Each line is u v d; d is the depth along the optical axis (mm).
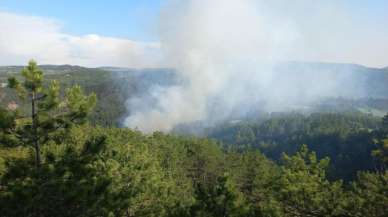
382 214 13711
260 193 40031
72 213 11484
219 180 15992
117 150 21875
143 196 20047
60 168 11164
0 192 10367
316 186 16250
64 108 11719
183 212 16156
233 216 15156
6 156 11742
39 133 11414
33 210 10812
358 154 114375
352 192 15812
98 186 11938
